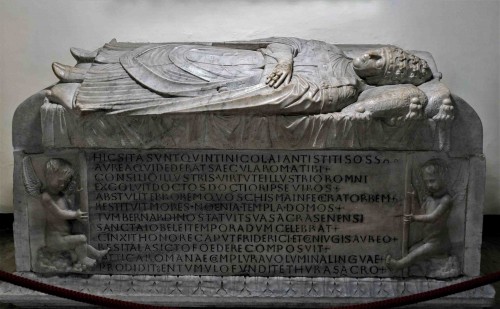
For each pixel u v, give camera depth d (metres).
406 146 3.49
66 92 3.53
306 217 3.60
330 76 3.57
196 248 3.66
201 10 4.80
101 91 3.54
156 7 4.79
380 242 3.63
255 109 3.39
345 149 3.50
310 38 4.82
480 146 3.51
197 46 3.90
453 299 3.64
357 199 3.57
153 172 3.56
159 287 3.66
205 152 3.53
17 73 4.85
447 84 4.83
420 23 4.75
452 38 4.76
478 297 3.62
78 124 3.49
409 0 4.72
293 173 3.54
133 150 3.54
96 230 3.65
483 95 4.82
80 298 3.05
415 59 3.65
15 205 3.66
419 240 3.63
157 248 3.67
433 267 3.65
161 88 3.54
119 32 4.82
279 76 3.50
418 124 3.45
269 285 3.65
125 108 3.44
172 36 4.83
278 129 3.45
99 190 3.60
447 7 4.71
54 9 4.76
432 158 3.53
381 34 4.78
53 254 3.71
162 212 3.62
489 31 4.72
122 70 3.69
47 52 4.83
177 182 3.57
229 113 3.41
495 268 4.31
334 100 3.43
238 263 3.68
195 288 3.66
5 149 4.91
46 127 3.52
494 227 4.92
